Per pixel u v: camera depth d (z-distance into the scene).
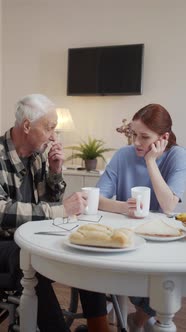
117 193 1.83
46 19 4.12
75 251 0.98
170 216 1.49
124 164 1.81
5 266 1.36
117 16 3.87
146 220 1.39
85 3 3.97
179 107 3.68
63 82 4.11
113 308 1.86
